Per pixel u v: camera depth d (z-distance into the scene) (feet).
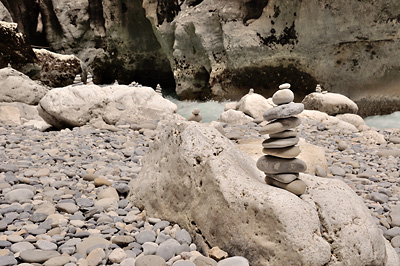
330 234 8.85
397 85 44.62
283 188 9.62
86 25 67.97
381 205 14.93
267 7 51.65
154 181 12.14
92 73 70.08
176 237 10.30
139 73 71.00
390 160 21.76
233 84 54.90
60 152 20.10
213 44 54.75
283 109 9.37
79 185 14.79
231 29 52.95
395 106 44.91
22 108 32.42
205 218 10.12
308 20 48.49
